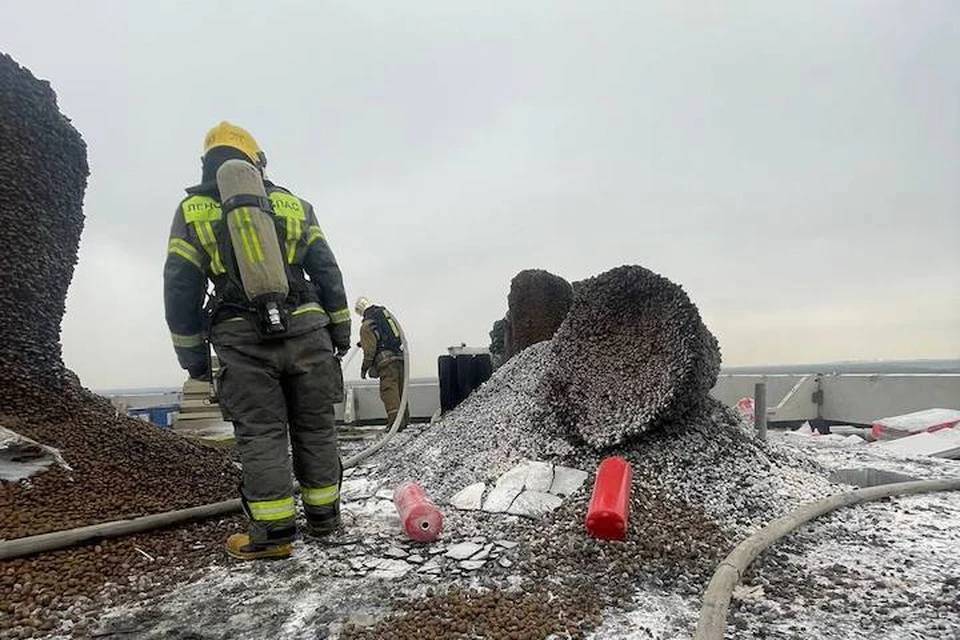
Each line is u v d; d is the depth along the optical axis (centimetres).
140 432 427
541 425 432
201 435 796
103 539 292
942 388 755
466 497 368
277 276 283
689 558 273
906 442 587
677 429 393
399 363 760
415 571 265
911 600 231
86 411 421
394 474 444
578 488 354
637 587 248
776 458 400
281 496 284
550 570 264
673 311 393
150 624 220
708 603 207
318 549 295
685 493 342
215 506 335
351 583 254
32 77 425
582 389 421
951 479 398
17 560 266
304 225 315
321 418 310
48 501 317
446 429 503
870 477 453
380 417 1012
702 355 380
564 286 748
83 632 215
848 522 321
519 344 735
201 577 262
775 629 208
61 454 359
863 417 851
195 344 298
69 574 260
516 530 315
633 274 423
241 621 221
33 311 412
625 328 425
